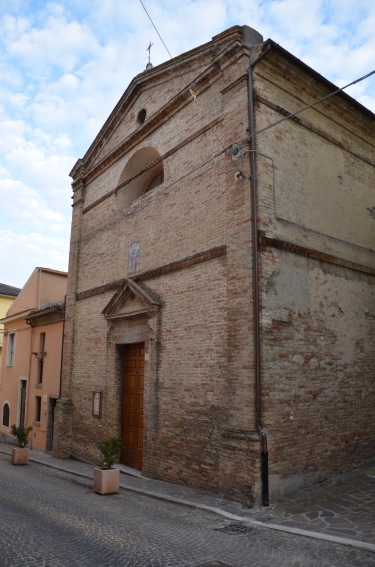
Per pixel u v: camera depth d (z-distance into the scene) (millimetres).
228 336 9492
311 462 9422
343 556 6016
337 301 10805
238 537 6852
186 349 10875
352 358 10898
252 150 9641
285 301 9500
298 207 10305
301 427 9344
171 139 12695
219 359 9914
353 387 10766
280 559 5934
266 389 8789
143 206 13508
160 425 11383
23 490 10602
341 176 11734
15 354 23516
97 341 15086
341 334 10719
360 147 12570
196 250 11055
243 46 10211
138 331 12883
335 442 10055
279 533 7020
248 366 8922
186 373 10766
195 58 12133
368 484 9461
